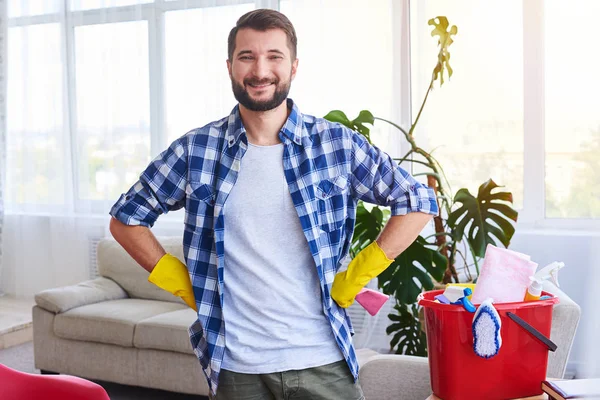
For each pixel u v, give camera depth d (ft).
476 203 10.30
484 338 5.75
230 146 5.46
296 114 5.50
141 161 16.14
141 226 5.84
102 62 16.39
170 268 5.82
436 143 13.15
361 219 10.40
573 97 12.31
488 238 10.17
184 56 15.48
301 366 5.37
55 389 7.02
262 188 5.38
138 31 15.93
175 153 5.56
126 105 16.19
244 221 5.37
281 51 5.24
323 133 5.57
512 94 12.69
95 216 16.87
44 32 17.10
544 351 6.06
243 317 5.40
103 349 12.02
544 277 6.04
